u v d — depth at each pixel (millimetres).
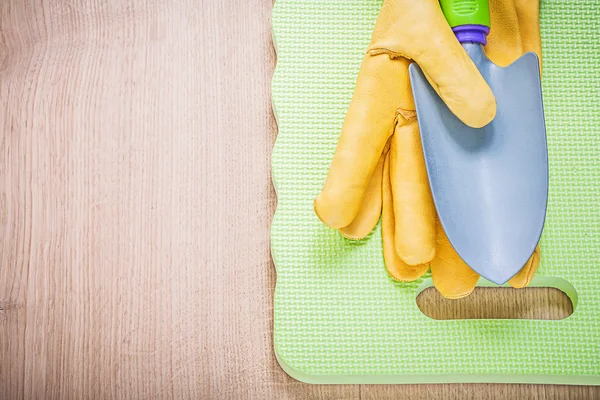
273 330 795
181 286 806
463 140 722
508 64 767
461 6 708
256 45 851
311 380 758
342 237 764
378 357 743
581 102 785
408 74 720
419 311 750
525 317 787
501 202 710
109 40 855
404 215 716
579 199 768
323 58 791
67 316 805
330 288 755
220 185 825
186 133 835
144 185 827
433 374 743
